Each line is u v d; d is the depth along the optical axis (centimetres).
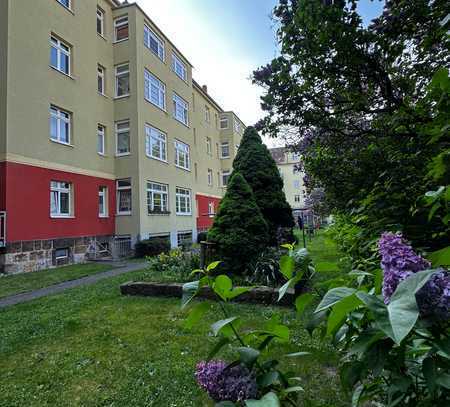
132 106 1339
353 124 412
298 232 1944
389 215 250
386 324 72
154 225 1406
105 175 1281
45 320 414
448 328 83
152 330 363
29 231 924
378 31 289
